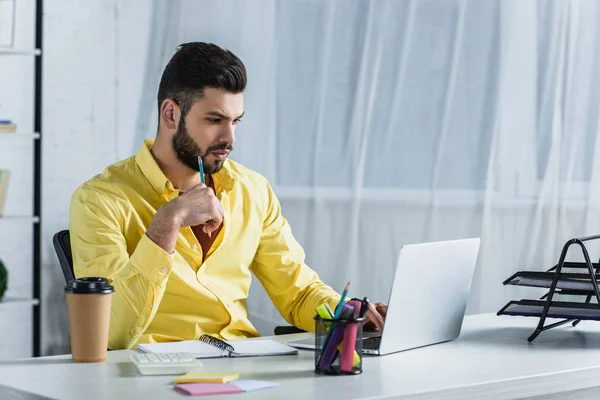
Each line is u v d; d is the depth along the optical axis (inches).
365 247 156.3
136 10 160.1
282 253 101.7
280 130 161.2
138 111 160.6
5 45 151.6
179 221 80.6
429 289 75.4
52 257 154.5
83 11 155.9
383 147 155.1
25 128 158.2
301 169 160.1
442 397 59.9
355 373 64.3
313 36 158.7
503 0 148.9
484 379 62.9
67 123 155.1
